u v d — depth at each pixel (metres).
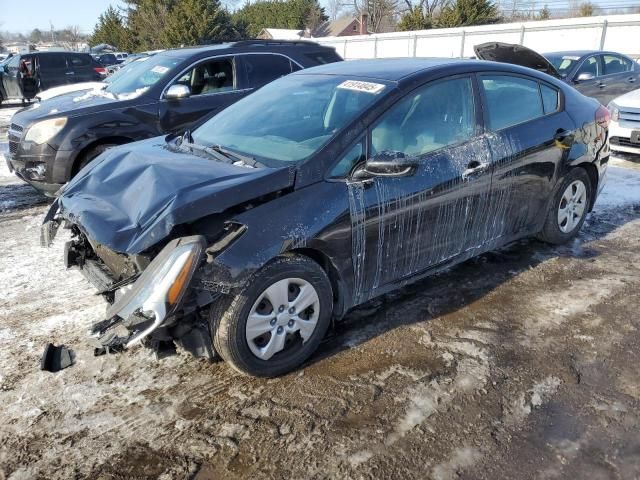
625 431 2.55
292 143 3.21
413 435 2.53
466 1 35.09
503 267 4.36
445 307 3.73
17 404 2.75
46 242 3.41
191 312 2.64
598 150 4.71
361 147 3.11
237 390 2.86
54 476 2.31
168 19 40.53
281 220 2.78
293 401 2.77
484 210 3.76
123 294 2.68
